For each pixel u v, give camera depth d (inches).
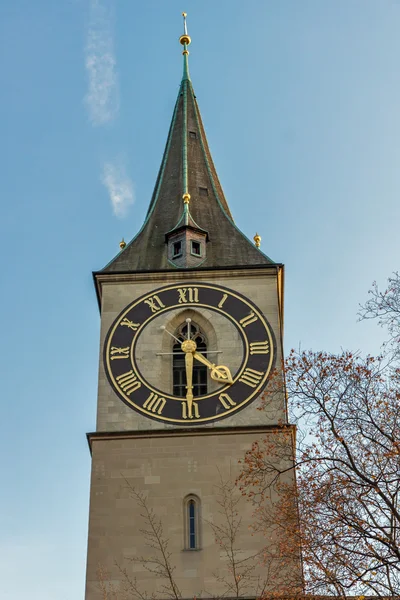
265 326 2064.5
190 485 1867.6
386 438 1461.6
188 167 2456.9
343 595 1371.8
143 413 1956.2
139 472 1887.3
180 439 1920.5
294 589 1464.1
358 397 1501.0
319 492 1439.5
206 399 1966.0
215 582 1760.6
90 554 1798.7
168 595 1749.5
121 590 1759.4
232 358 2021.4
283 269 2203.5
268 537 1793.8
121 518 1838.1
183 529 1823.3
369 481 1395.2
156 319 2085.4
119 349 2046.0
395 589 1350.9
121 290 2132.1
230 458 1893.5
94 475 1886.1
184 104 2650.1
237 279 2138.3
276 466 1850.4
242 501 1839.3
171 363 2041.1
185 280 2144.4
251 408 1948.8
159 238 2278.5
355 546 1389.0
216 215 2348.7
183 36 2827.3
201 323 2097.7
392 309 1504.7
